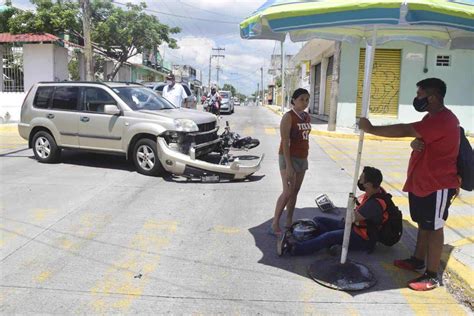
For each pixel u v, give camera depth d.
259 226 6.03
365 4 3.62
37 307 3.89
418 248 4.66
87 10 18.64
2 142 13.44
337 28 5.34
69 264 4.76
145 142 8.71
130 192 7.60
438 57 18.56
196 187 8.02
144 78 41.38
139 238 5.52
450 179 4.12
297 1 4.00
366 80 4.38
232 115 29.19
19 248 5.17
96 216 6.32
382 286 4.37
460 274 4.28
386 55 18.81
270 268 4.74
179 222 6.13
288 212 5.56
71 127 9.55
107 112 8.83
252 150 12.45
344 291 4.25
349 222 4.54
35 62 20.03
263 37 5.22
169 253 5.09
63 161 10.28
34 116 10.00
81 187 7.89
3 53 20.45
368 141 15.27
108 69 29.97
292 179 5.23
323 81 25.70
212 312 3.86
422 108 4.16
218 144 10.00
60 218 6.21
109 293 4.15
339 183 8.59
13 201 7.00
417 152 4.27
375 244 5.13
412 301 4.10
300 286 4.34
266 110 40.59
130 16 25.91
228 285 4.35
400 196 7.68
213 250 5.20
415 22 3.62
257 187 8.11
